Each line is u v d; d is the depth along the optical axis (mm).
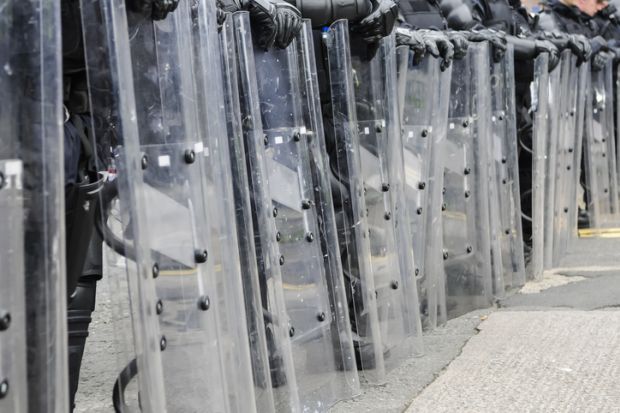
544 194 8875
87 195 3648
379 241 5738
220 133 3857
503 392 5344
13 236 2736
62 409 2834
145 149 3367
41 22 2795
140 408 3441
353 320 5648
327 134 5605
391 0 5520
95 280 4203
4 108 2723
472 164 7441
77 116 3686
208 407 3607
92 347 6555
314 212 5066
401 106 6176
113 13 3080
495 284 7863
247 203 4375
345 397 5324
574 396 5238
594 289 8148
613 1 12703
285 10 4723
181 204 3512
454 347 6363
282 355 4695
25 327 2779
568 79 9266
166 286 3432
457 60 7207
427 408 5117
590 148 10766
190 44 3631
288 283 4922
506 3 8641
